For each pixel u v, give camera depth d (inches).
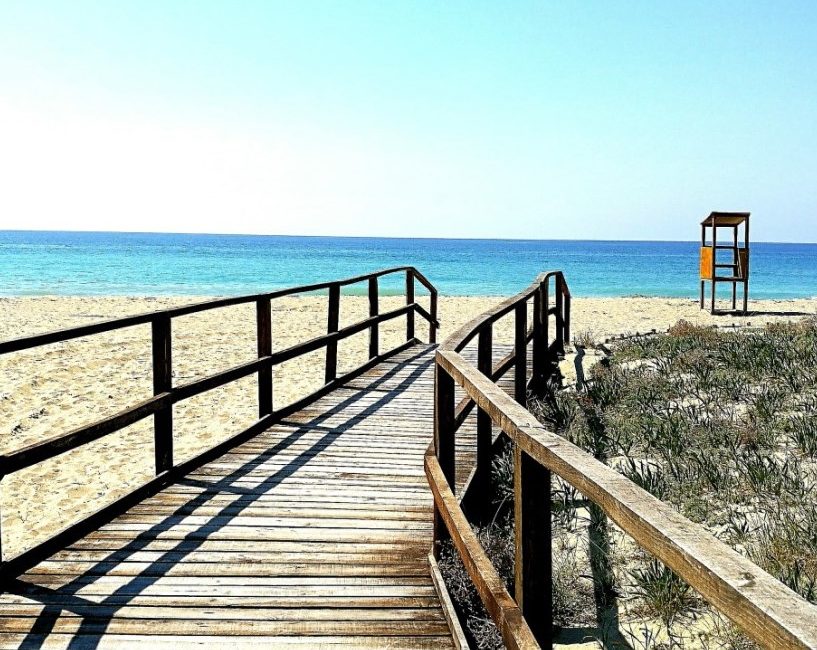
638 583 161.6
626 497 60.4
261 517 174.7
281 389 435.8
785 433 250.2
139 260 2829.7
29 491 283.1
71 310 975.6
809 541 168.4
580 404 295.0
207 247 4702.3
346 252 4183.1
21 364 503.5
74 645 119.6
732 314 825.5
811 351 342.6
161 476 194.4
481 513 187.0
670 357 367.9
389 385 337.7
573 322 810.2
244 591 138.3
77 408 395.5
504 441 232.7
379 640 122.7
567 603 155.2
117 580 141.9
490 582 98.1
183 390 200.7
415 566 149.6
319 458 223.3
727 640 140.0
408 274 462.3
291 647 120.0
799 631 38.1
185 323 774.5
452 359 134.0
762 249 7795.3
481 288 1791.3
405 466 215.9
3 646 119.1
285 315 891.4
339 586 140.9
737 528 178.7
